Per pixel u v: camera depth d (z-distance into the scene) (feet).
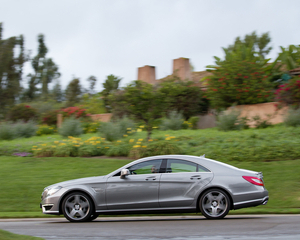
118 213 24.98
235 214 28.55
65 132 73.77
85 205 25.13
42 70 178.50
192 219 26.03
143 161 25.72
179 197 24.38
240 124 65.36
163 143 49.44
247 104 75.97
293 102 66.08
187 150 49.39
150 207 24.56
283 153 44.47
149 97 53.42
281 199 32.27
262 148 46.06
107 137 59.31
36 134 86.12
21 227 24.18
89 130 85.81
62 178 41.47
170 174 24.86
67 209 25.29
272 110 71.31
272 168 40.55
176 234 19.79
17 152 56.08
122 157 51.72
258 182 24.17
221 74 76.79
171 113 76.79
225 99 76.38
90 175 42.45
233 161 44.65
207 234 19.56
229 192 23.84
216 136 54.80
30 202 34.40
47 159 51.21
